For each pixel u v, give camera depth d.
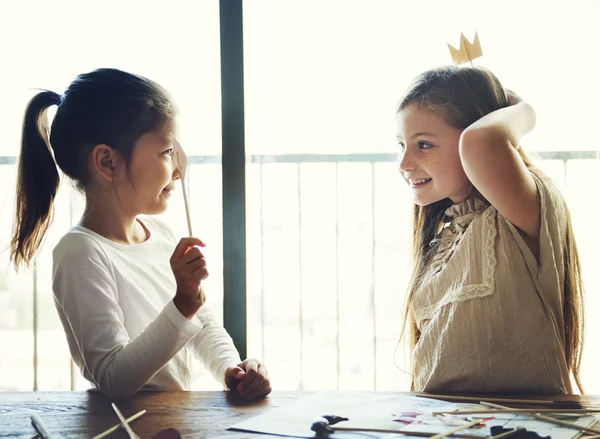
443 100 1.23
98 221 1.29
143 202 1.28
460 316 1.14
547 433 0.77
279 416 0.89
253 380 1.02
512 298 1.12
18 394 1.08
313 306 3.12
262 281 2.73
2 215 2.53
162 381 1.27
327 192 2.83
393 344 3.11
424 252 1.36
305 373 3.11
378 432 0.80
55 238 2.57
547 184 1.16
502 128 1.08
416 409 0.91
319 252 3.04
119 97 1.25
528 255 1.13
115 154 1.25
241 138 1.79
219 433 0.83
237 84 1.78
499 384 1.11
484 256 1.15
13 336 3.15
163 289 1.33
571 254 1.20
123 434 0.85
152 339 1.04
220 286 2.67
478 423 0.82
